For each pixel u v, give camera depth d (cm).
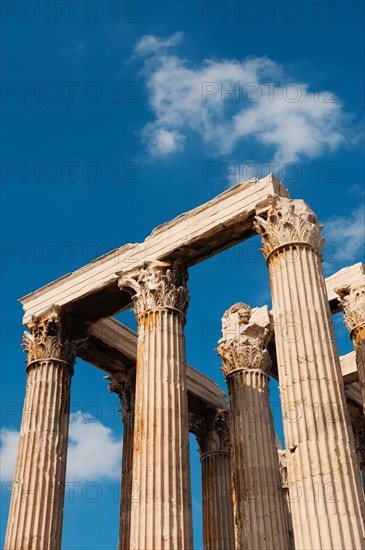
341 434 2216
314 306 2467
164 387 2708
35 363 3192
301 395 2286
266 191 2792
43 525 2836
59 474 2989
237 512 2914
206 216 2952
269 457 3011
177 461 2567
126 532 3175
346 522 2045
